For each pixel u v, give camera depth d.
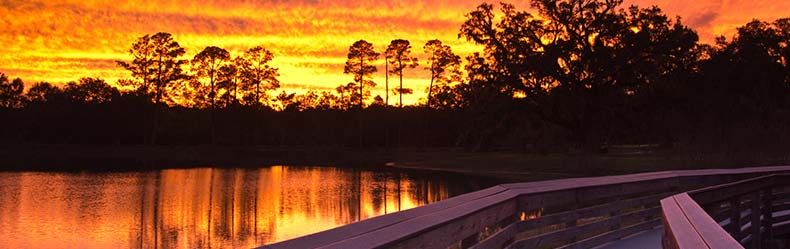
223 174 47.41
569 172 45.81
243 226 20.52
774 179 8.80
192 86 94.94
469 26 48.25
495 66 47.72
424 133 92.94
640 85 46.44
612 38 46.97
